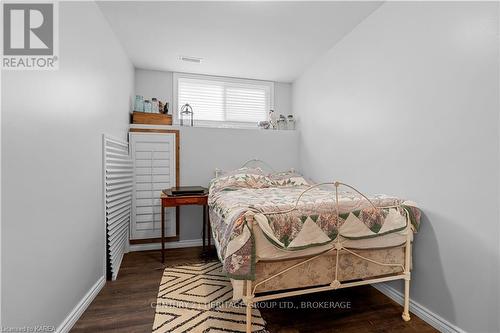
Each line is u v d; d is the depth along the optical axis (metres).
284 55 3.12
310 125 3.45
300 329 1.64
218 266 2.64
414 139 1.84
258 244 1.44
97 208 2.07
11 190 1.14
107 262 2.32
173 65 3.41
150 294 2.05
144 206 3.18
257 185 2.99
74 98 1.69
